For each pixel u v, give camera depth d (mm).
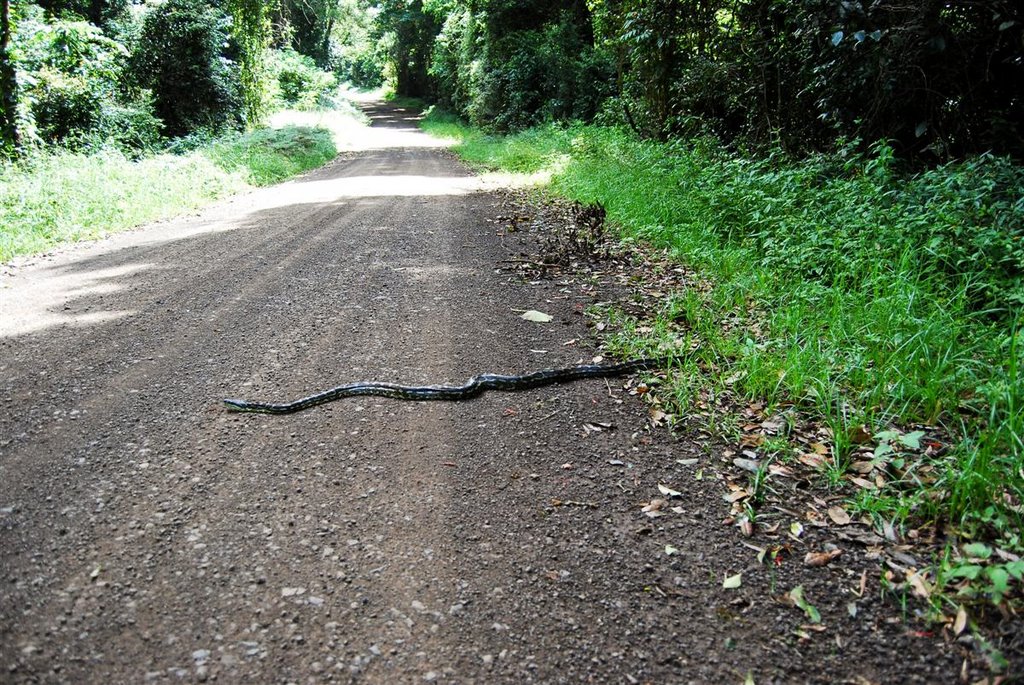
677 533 3727
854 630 3064
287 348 6043
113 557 3359
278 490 3971
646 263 8945
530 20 34406
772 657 2916
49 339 6176
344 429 4695
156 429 4582
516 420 4895
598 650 2939
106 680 2672
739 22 13781
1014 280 5855
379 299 7492
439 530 3689
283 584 3240
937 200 7355
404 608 3133
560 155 19172
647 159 13672
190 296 7531
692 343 6086
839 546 3629
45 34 18281
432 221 12367
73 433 4496
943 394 4758
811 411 4898
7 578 3188
